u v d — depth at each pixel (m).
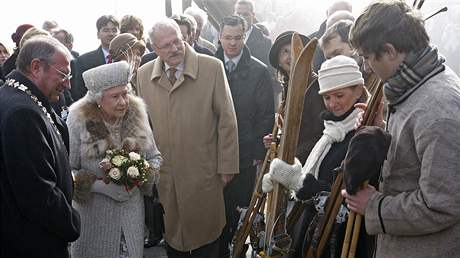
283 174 2.47
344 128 2.50
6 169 2.37
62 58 2.54
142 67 3.93
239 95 4.30
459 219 1.76
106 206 3.14
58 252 2.54
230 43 4.28
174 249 3.92
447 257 1.82
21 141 2.35
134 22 5.34
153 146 3.34
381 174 1.97
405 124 1.82
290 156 2.50
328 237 2.32
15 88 2.47
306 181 2.44
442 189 1.71
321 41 3.36
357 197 1.97
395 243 1.93
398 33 1.79
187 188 3.79
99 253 3.17
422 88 1.80
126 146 3.15
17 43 4.75
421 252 1.85
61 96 4.76
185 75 3.74
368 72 2.86
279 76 3.79
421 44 1.82
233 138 3.79
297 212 2.56
